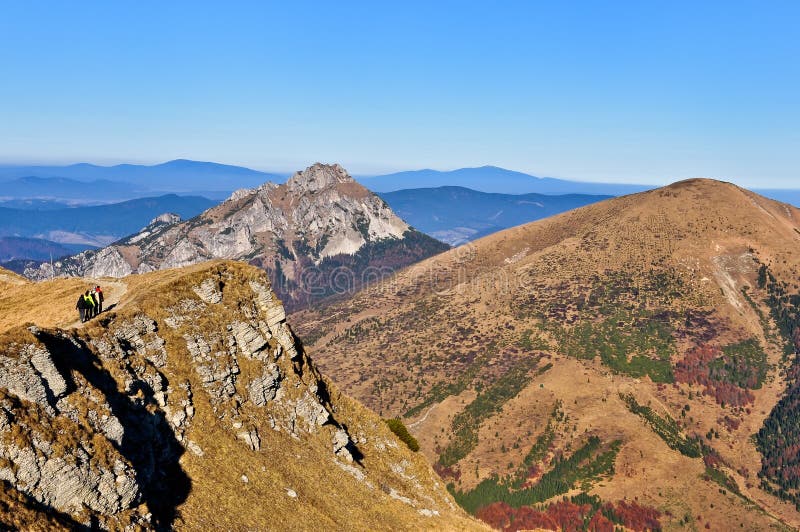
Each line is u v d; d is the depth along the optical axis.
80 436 30.08
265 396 51.66
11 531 24.02
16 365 29.14
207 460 40.34
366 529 45.59
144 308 45.84
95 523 28.67
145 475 34.53
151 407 38.56
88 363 36.16
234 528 36.53
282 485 43.75
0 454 26.22
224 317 51.44
